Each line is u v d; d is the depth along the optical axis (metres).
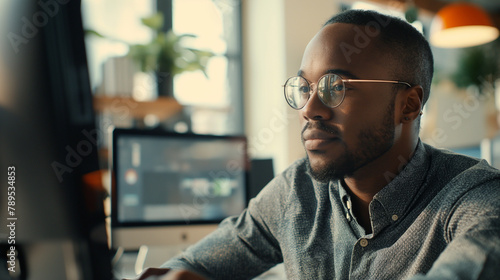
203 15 3.71
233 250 0.89
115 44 2.89
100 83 2.51
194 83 3.54
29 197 0.49
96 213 0.48
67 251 0.49
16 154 0.49
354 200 0.75
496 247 0.48
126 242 1.57
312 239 0.80
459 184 0.64
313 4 3.69
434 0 4.88
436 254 0.65
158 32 3.00
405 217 0.70
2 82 0.48
